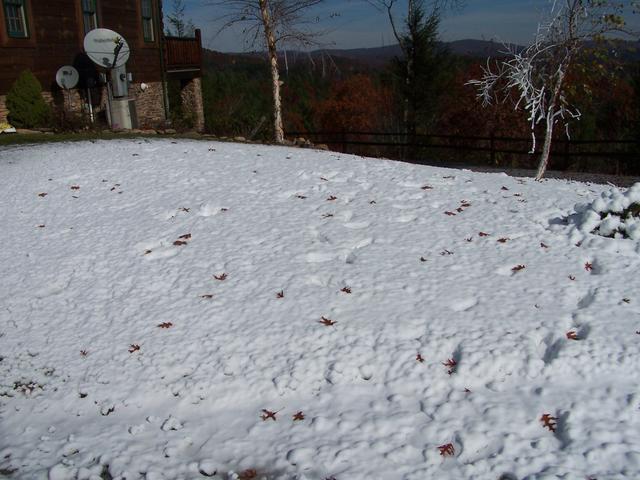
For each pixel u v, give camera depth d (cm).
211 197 772
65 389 443
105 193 807
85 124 1437
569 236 619
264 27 1627
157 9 2028
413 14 2733
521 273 543
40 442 391
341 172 882
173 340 480
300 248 611
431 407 388
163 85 2083
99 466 362
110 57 1588
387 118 3456
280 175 865
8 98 1367
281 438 375
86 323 518
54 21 1538
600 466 326
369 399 404
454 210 713
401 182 826
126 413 416
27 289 574
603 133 2967
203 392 426
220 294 537
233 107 3047
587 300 496
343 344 453
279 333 473
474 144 2738
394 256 585
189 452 374
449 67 2953
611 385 391
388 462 345
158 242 649
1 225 717
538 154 2453
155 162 953
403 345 445
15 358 479
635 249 577
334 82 4372
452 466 340
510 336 444
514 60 1034
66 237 675
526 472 328
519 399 389
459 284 527
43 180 866
